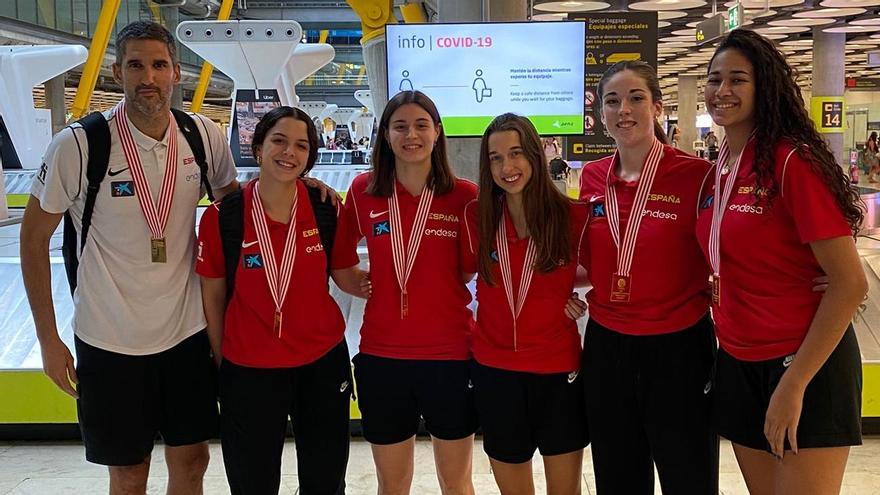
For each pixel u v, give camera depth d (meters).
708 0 11.10
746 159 2.07
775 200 1.98
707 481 2.35
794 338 2.00
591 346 2.42
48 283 2.44
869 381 3.81
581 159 6.75
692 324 2.31
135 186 2.39
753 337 2.07
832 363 1.98
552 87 5.50
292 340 2.46
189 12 28.69
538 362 2.43
